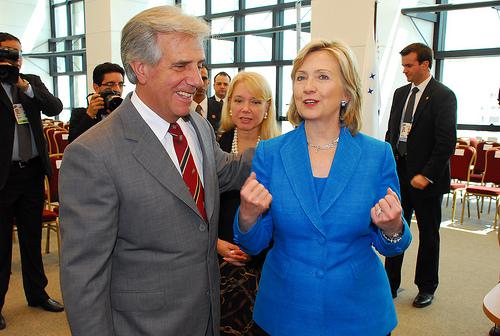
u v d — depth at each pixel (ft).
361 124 4.18
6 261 8.81
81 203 3.42
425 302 9.89
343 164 3.97
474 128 22.33
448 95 9.09
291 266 4.00
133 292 3.71
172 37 3.51
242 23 30.91
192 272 3.86
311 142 4.20
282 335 4.00
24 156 8.74
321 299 3.89
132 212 3.59
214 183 4.24
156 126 3.84
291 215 3.95
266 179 4.24
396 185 4.10
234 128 6.75
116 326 3.71
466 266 12.48
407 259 13.05
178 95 3.66
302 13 27.53
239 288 5.55
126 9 31.73
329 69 3.92
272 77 29.71
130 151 3.61
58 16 43.91
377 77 13.33
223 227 5.75
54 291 10.57
